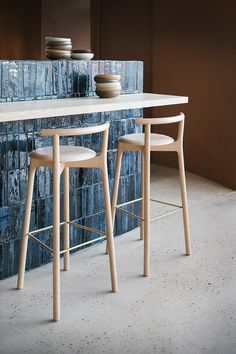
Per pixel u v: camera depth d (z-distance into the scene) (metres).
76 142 3.52
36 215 3.34
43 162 2.77
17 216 3.22
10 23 8.37
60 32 7.97
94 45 7.20
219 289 3.08
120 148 3.40
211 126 5.80
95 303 2.88
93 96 3.67
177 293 3.02
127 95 3.83
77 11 8.09
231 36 5.40
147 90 6.60
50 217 3.44
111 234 2.98
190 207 4.85
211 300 2.94
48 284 3.14
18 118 2.61
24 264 3.04
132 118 3.95
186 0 5.89
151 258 3.57
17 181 3.18
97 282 3.17
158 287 3.10
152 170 6.35
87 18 8.21
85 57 3.75
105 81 3.48
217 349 2.43
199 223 4.36
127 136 3.46
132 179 4.07
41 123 3.26
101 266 3.42
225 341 2.50
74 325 2.64
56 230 2.67
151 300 2.93
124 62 3.91
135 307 2.84
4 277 3.21
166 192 5.36
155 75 6.42
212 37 5.64
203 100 5.86
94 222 3.79
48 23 7.82
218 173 5.77
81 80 3.59
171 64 6.19
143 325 2.65
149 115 6.57
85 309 2.81
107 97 3.52
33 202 3.31
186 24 5.93
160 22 6.24
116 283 3.03
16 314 2.75
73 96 3.55
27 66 3.21
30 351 2.40
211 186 5.66
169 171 6.30
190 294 3.01
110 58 7.02
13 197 3.18
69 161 2.74
